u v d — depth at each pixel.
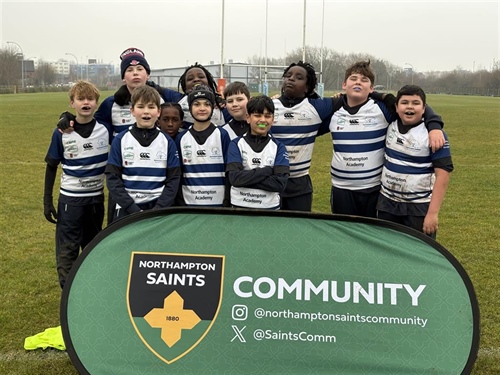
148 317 3.19
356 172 4.27
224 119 4.64
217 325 3.16
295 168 4.50
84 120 4.29
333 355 3.09
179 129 4.30
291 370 3.07
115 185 3.76
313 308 3.18
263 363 3.09
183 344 3.14
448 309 3.17
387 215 4.12
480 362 3.73
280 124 4.45
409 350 3.10
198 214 3.38
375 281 3.23
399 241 3.33
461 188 9.79
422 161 3.92
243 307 3.19
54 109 28.89
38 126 20.16
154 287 3.24
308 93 4.53
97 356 3.12
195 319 3.18
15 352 3.84
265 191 3.80
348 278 3.24
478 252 6.12
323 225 3.37
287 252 3.30
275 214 3.37
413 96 3.86
